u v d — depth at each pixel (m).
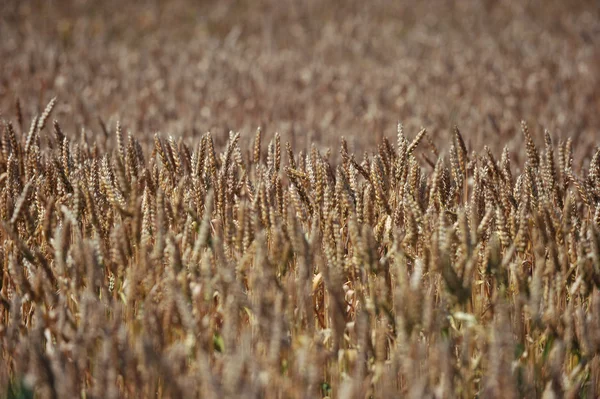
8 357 3.09
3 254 3.24
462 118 5.15
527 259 3.30
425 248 3.10
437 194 3.33
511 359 2.94
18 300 3.03
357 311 3.17
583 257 3.13
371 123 4.93
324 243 3.20
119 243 3.07
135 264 3.11
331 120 5.00
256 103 5.23
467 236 3.06
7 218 3.25
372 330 3.10
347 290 3.20
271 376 2.89
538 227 3.18
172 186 3.43
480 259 3.22
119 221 3.28
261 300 2.92
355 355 3.03
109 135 4.09
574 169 3.92
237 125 4.84
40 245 3.32
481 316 3.15
